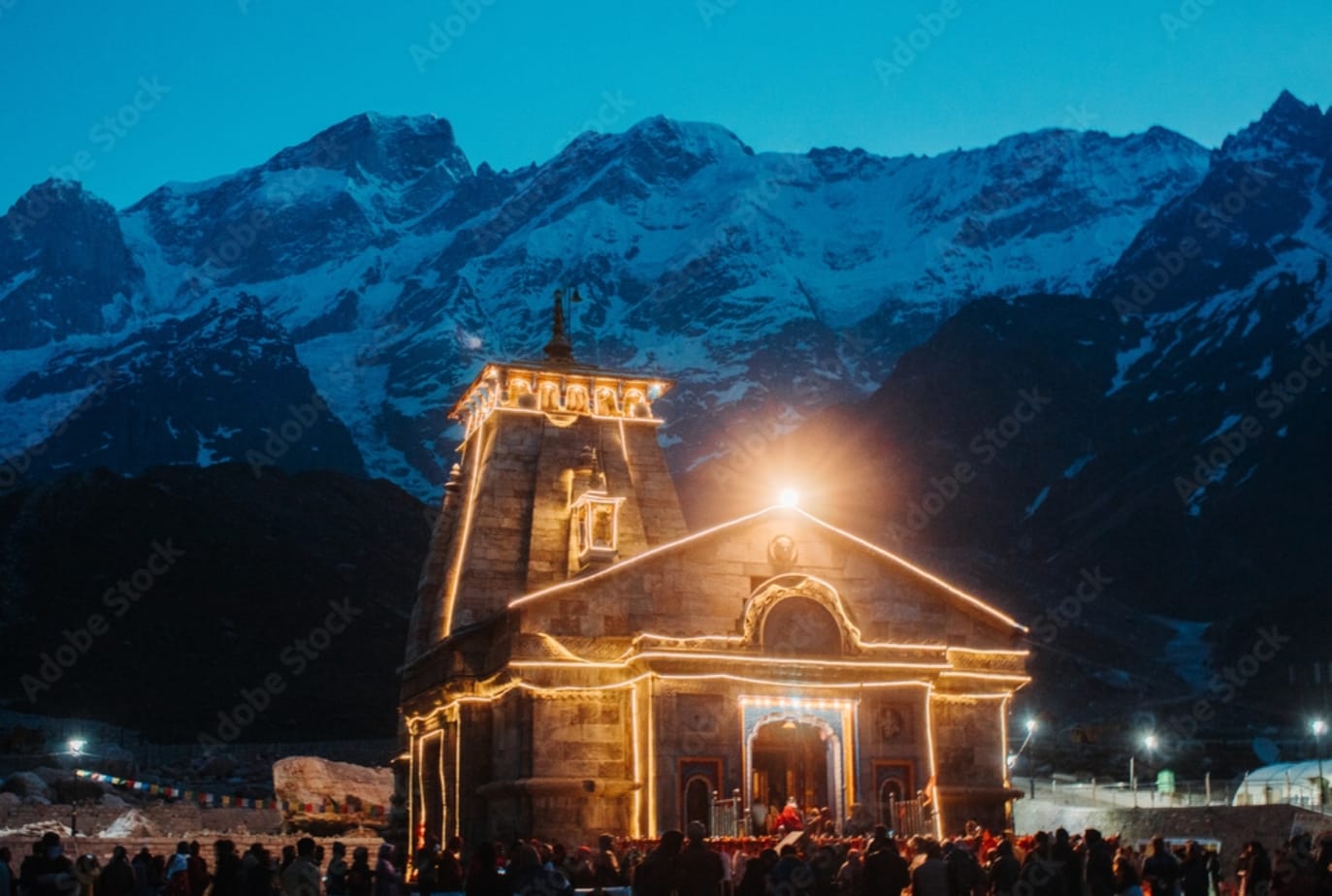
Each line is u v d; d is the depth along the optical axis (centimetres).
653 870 2875
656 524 6812
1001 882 3500
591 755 5606
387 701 14262
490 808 5831
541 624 5716
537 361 7112
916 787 5650
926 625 6041
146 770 9819
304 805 7938
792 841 4244
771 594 5666
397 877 3453
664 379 7119
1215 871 4006
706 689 5503
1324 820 5328
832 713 5619
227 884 3516
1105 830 6350
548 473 6675
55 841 3447
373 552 18388
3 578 15462
